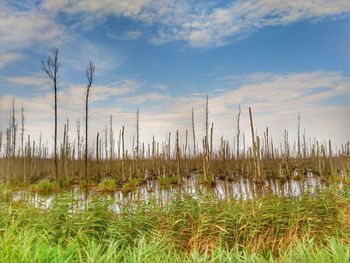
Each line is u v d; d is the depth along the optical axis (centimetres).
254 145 3569
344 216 942
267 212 963
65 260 534
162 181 3366
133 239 817
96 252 571
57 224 852
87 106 3059
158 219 930
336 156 4800
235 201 1074
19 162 4153
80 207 962
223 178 3888
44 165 4828
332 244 552
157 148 5106
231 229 873
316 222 927
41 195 2323
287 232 880
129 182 3180
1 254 524
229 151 4622
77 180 3566
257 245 806
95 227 866
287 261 567
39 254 530
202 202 1028
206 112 3931
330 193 1171
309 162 5347
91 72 3081
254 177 3675
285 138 4753
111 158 4791
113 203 1033
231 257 580
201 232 864
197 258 575
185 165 4628
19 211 953
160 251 642
